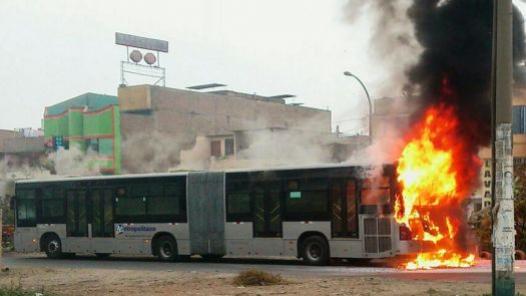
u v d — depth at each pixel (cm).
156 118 5847
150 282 1480
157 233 2222
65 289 1390
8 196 3391
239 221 2062
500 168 907
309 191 1945
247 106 6394
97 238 2350
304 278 1485
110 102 6500
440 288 1203
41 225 2489
